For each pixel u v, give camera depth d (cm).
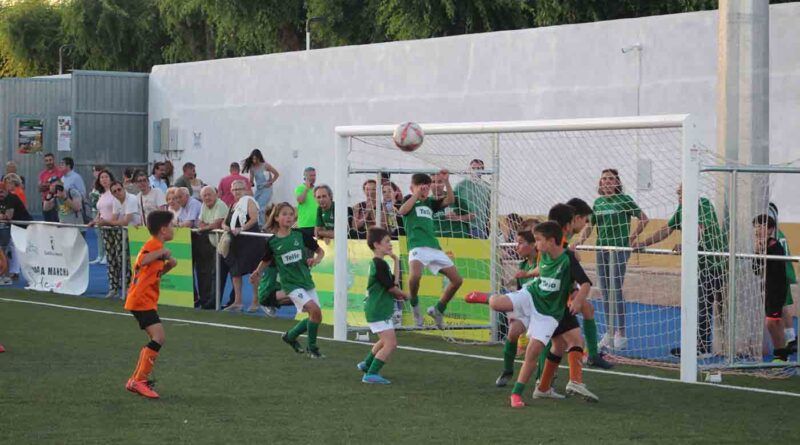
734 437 844
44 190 2669
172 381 1068
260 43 4450
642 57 1941
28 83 3344
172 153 3080
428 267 1409
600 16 3133
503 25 3444
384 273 1073
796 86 1761
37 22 5634
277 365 1177
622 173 1828
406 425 877
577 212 1120
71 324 1501
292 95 2681
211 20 4434
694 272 1110
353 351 1291
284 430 853
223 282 1745
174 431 843
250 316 1650
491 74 2200
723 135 1312
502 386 1063
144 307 983
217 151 2920
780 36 1777
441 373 1145
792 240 1767
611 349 1329
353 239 1520
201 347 1303
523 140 2017
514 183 2012
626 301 1524
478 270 1430
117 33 5000
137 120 3244
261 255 1694
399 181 2211
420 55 2352
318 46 4369
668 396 1024
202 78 2962
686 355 1111
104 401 959
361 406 955
